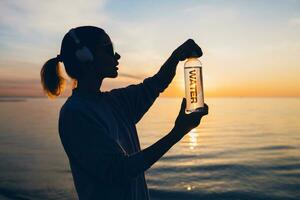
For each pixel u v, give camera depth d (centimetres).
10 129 6425
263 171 2408
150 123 8212
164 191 1844
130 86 201
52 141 4512
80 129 149
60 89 187
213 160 2969
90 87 171
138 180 167
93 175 145
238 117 10112
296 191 1803
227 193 1789
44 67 184
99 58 170
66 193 1798
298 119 9056
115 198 152
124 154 146
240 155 3262
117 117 174
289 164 2672
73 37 167
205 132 5862
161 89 206
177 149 3816
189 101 190
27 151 3562
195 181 2102
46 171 2436
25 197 1706
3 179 2164
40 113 13762
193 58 204
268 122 8069
